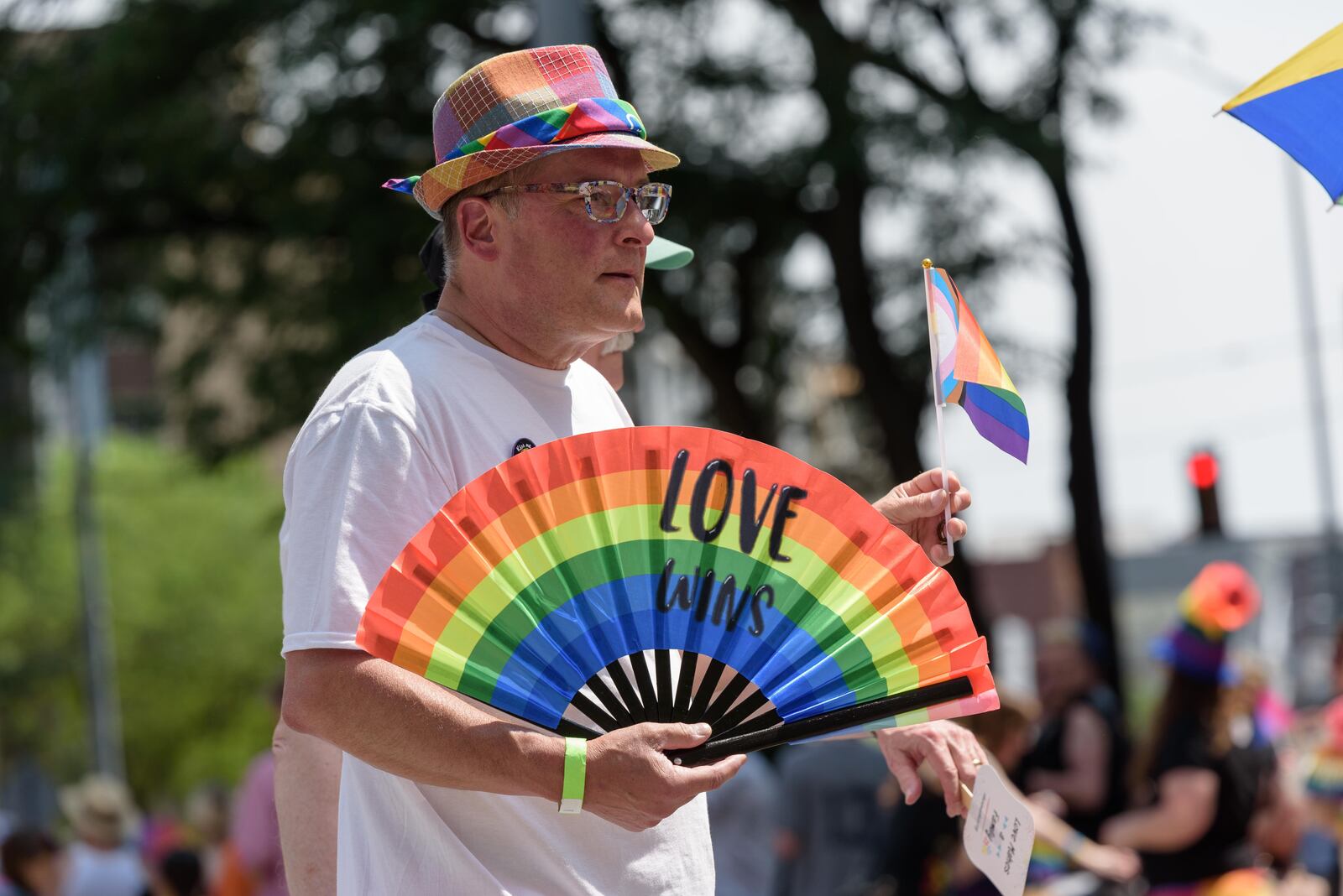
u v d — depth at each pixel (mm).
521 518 3096
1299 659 33844
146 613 55531
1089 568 23172
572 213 3436
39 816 27547
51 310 22703
